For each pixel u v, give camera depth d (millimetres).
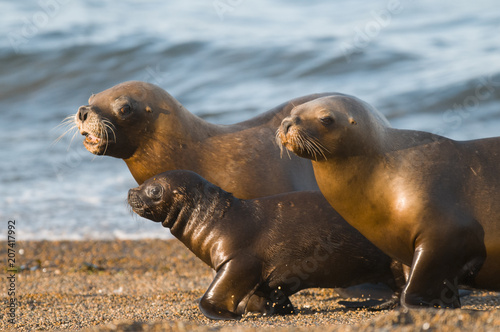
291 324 24281
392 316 19547
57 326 26469
